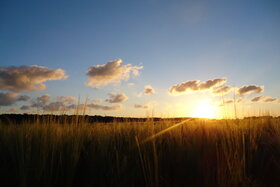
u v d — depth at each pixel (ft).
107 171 7.43
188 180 7.02
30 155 6.90
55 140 8.31
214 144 8.87
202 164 7.53
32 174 6.56
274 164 7.98
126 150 8.71
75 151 7.79
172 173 7.62
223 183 6.59
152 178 6.78
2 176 6.97
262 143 10.45
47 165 6.99
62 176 6.95
